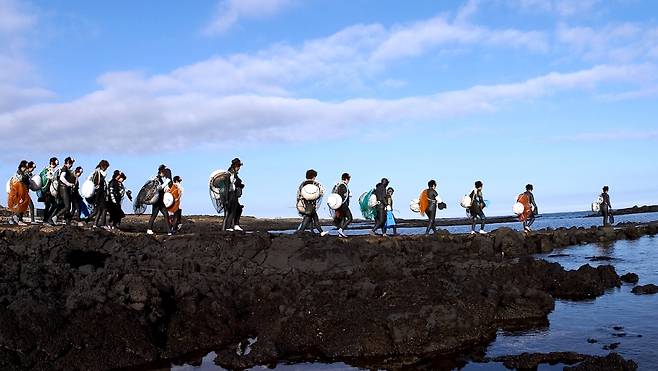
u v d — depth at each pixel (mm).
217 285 12734
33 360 8828
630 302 13234
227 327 11180
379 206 21328
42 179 19828
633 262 20422
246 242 15656
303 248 15406
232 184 18250
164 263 14031
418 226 52625
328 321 10172
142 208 19703
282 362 9414
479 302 11242
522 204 26469
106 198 19484
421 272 13469
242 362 9398
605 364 8156
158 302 10812
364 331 9781
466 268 14742
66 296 10289
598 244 28156
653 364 8422
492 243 21656
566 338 10164
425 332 9734
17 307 9258
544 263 15750
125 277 11008
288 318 10492
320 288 11648
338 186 20078
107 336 9586
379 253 15742
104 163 19438
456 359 9172
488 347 9781
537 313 12008
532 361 8734
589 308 12719
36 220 22438
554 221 65438
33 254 13195
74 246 15188
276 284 13062
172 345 10328
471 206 23812
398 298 10641
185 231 22594
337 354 9641
